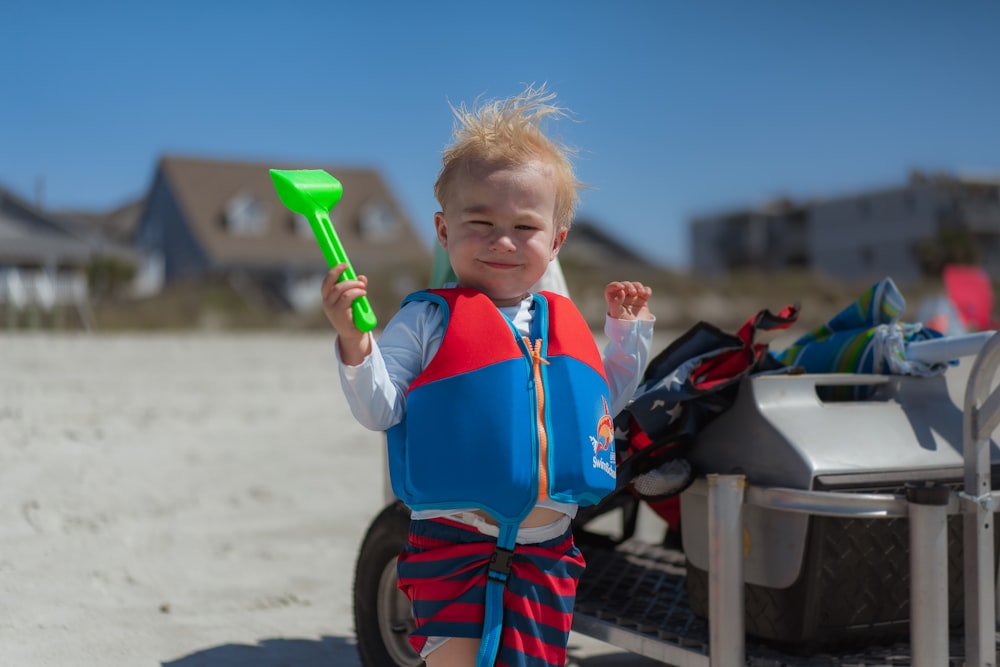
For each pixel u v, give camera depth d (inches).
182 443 278.5
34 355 594.6
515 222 86.0
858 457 98.4
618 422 107.4
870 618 100.9
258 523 204.7
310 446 287.7
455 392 82.0
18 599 152.5
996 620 104.3
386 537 121.0
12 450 243.0
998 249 1855.3
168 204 2213.3
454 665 83.5
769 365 109.3
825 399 116.3
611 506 136.8
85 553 176.1
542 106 90.3
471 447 80.7
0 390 371.9
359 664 136.6
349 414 354.3
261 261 2086.6
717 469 103.9
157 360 591.2
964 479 92.0
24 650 134.1
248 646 141.7
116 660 133.5
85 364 536.7
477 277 87.5
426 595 83.6
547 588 83.8
